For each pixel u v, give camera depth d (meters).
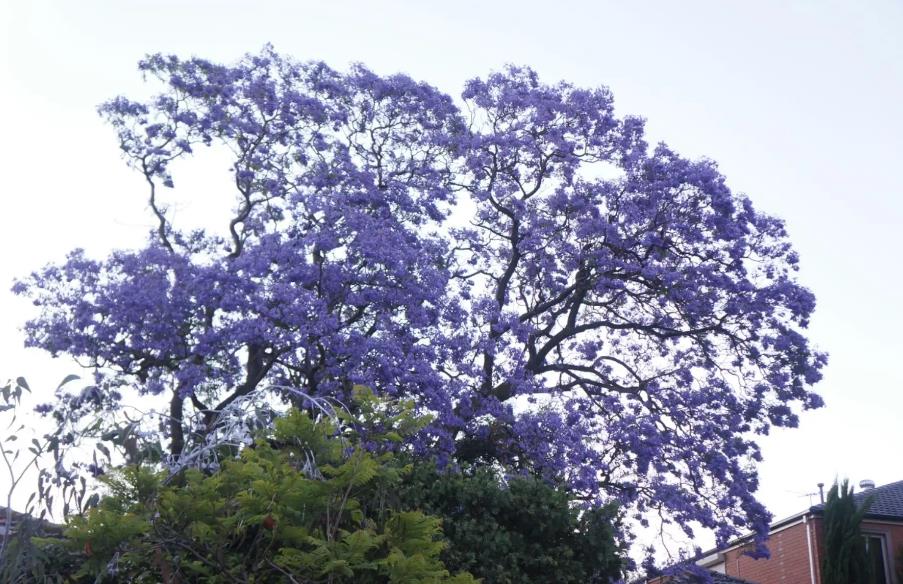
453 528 12.52
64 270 19.98
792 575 29.89
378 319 19.98
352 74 22.61
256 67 22.55
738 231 21.69
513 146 22.25
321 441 8.27
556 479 19.02
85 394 8.49
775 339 21.88
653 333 22.89
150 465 7.84
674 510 21.28
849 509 26.69
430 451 18.48
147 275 19.73
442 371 20.34
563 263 22.72
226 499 7.64
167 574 7.29
